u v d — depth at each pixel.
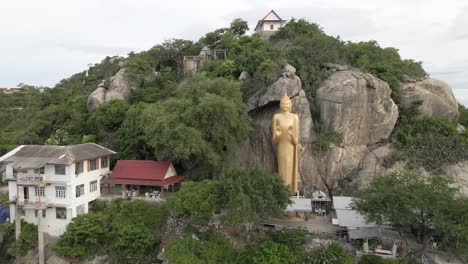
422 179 37.50
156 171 45.97
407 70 61.78
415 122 54.53
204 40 79.25
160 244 39.34
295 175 44.47
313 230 39.53
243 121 48.22
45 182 40.69
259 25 79.81
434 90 57.62
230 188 36.56
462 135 54.38
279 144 44.53
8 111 105.75
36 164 39.56
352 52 63.22
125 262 38.16
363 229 37.88
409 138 52.44
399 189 34.75
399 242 37.06
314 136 51.00
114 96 63.69
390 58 65.31
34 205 40.34
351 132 50.88
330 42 59.38
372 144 53.03
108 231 40.09
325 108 51.25
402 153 51.31
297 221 42.59
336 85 50.66
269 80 51.81
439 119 54.81
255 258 34.25
